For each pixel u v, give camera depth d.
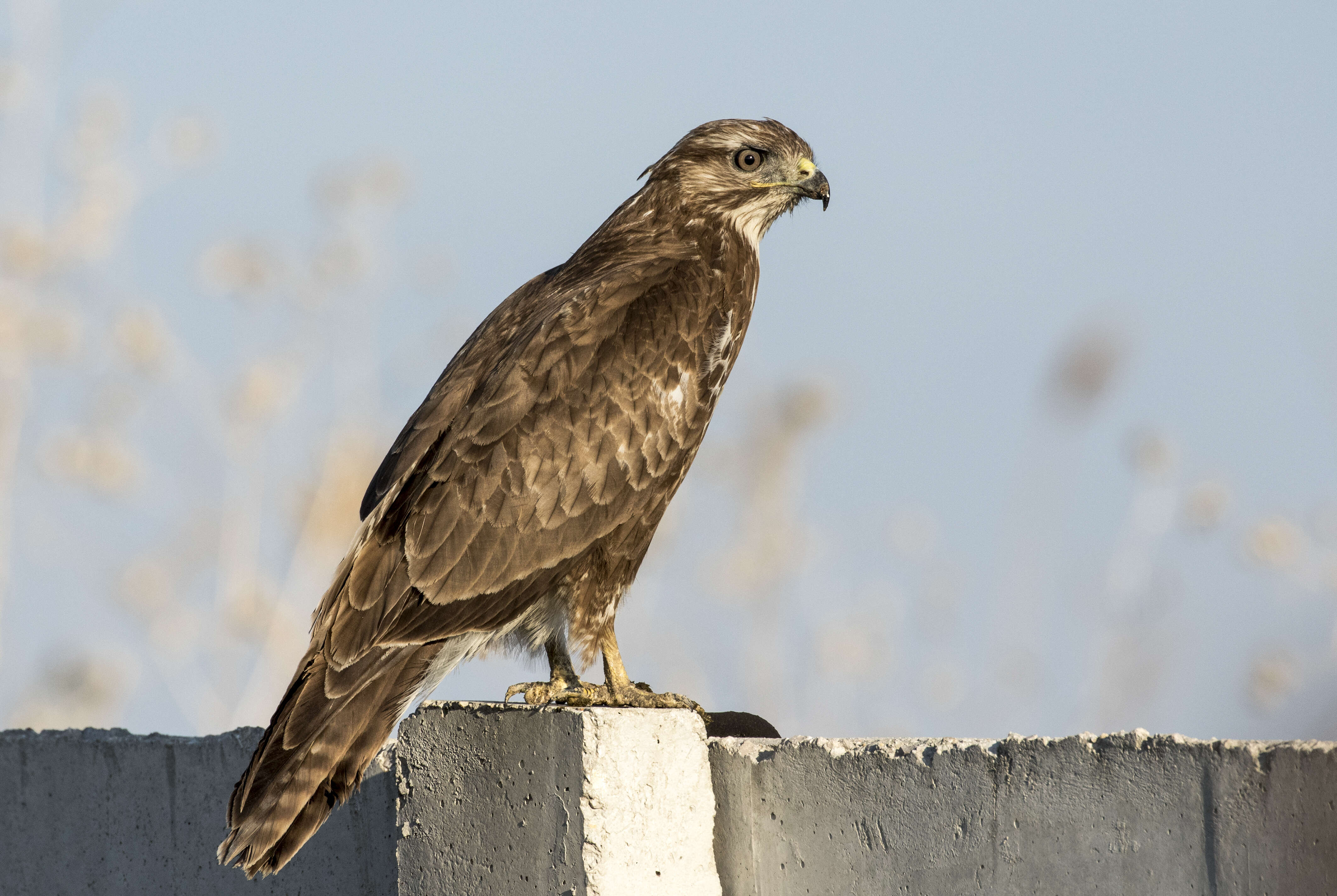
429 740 9.84
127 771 12.03
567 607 11.02
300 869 11.16
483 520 10.43
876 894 8.37
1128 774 7.25
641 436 11.06
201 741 11.60
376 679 9.87
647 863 9.02
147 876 11.90
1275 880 6.67
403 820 9.98
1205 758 6.95
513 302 12.09
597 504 10.84
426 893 9.81
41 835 12.55
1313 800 6.55
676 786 9.14
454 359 11.72
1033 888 7.59
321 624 9.98
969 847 7.91
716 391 11.77
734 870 9.19
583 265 12.55
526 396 10.79
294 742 9.38
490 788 9.47
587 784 8.88
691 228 12.67
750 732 10.55
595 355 11.09
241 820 9.15
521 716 9.33
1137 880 7.19
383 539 10.27
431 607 10.18
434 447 10.70
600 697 10.86
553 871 9.07
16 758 12.76
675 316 11.55
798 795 8.82
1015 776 7.72
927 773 8.13
